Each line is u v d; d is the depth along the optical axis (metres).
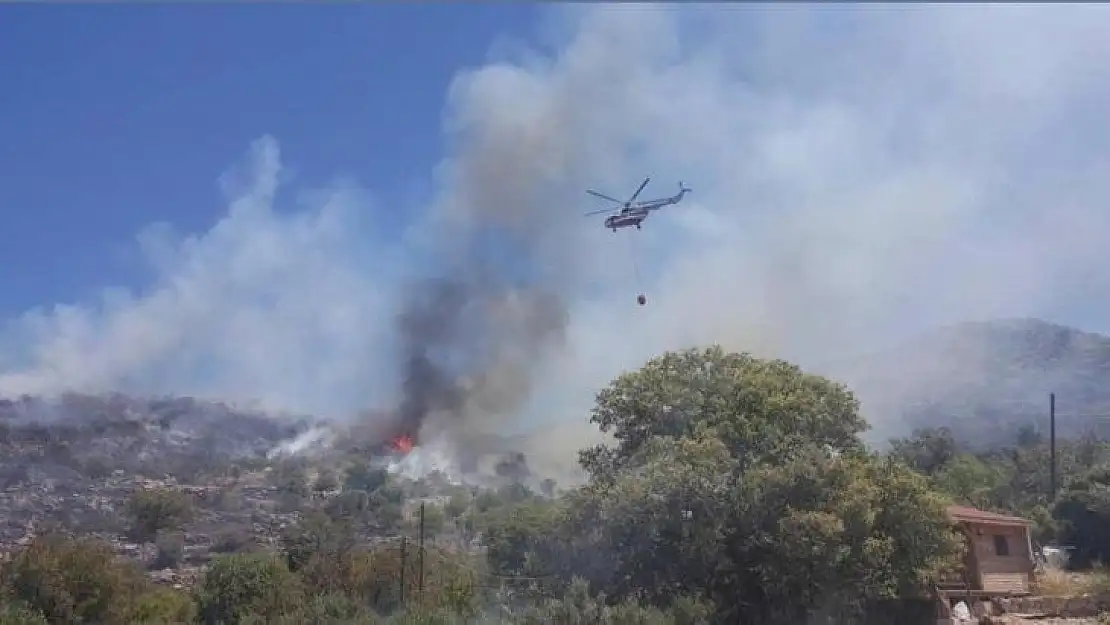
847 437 38.25
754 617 33.38
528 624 29.92
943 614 38.84
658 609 30.67
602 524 33.16
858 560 32.41
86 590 38.28
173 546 58.38
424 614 33.22
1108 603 43.44
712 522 32.56
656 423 38.03
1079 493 60.34
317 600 35.50
